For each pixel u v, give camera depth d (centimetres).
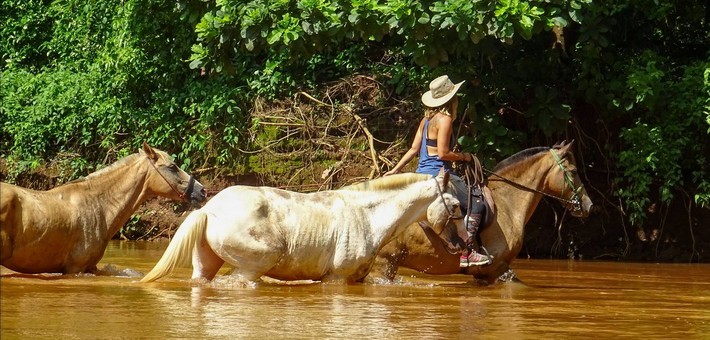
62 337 485
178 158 1572
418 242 895
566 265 1258
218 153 1534
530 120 1426
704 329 589
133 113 1592
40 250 839
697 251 1434
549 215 1470
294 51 1305
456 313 639
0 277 808
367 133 1471
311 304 661
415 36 1200
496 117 1360
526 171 962
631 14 1460
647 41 1500
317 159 1491
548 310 678
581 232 1466
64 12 1764
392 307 661
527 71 1392
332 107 1505
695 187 1443
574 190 970
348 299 704
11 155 1636
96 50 1733
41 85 1692
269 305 646
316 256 820
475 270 902
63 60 1770
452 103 903
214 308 618
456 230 871
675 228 1452
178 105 1567
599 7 1255
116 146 1612
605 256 1458
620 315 659
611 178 1470
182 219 1530
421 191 857
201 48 1370
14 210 820
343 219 834
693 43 1534
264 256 795
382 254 892
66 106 1623
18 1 1814
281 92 1537
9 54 1805
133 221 1525
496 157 1402
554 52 1397
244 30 1266
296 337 508
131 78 1608
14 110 1644
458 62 1359
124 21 1617
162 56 1605
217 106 1520
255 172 1505
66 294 672
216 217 798
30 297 646
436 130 893
